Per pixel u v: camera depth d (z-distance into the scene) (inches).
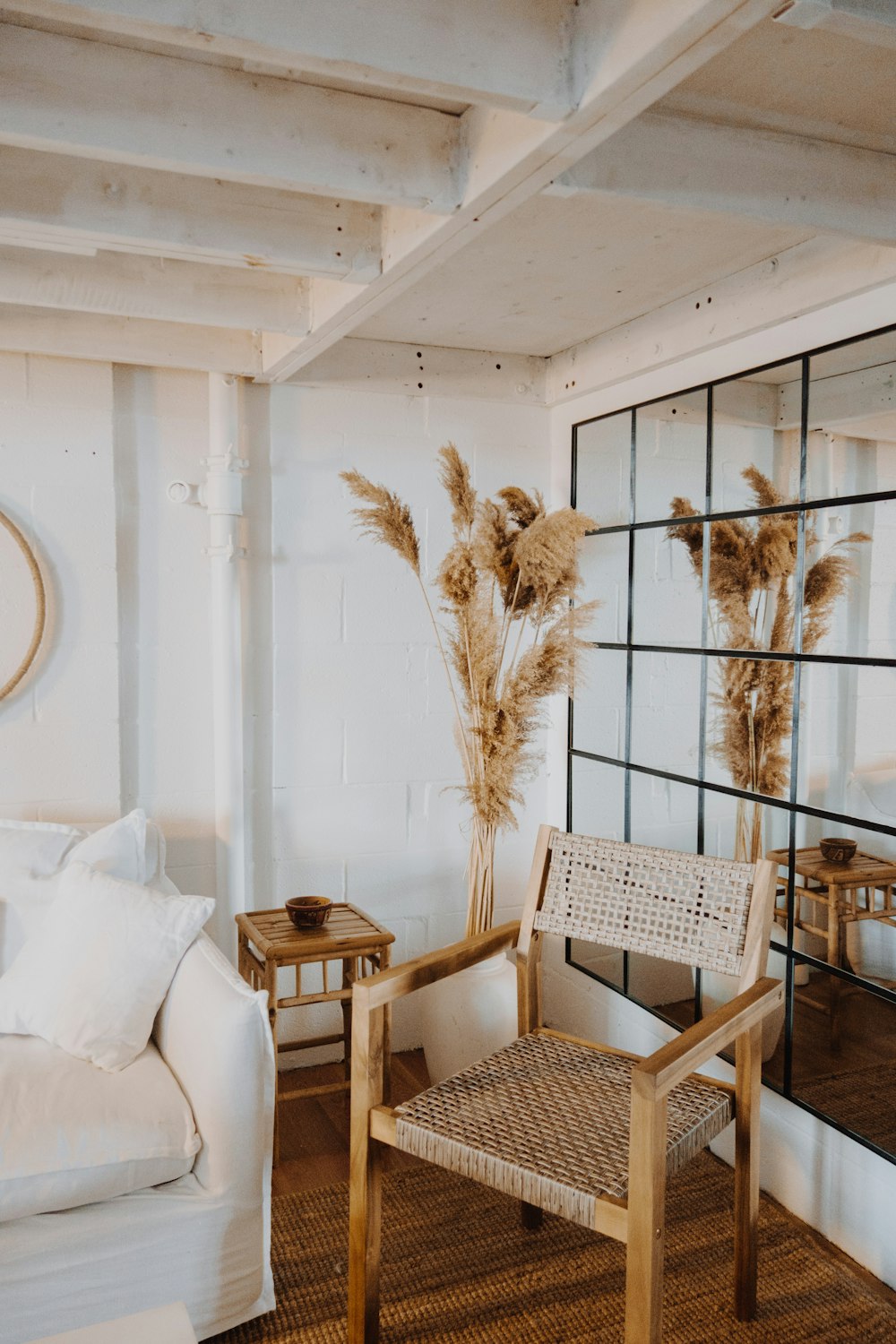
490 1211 88.6
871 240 68.6
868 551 77.0
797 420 84.5
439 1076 104.2
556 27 48.6
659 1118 57.9
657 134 60.4
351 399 114.0
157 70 55.6
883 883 75.9
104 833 91.6
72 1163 66.2
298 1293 77.0
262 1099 71.8
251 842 111.7
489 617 104.5
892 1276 77.8
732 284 87.9
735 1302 74.7
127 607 105.2
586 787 118.7
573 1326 73.5
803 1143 86.6
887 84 58.2
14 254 80.9
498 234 78.1
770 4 40.3
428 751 119.7
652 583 105.0
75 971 79.7
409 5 46.0
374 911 118.0
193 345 100.7
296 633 112.7
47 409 99.9
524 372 119.0
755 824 90.2
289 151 58.2
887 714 75.3
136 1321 51.6
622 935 79.6
